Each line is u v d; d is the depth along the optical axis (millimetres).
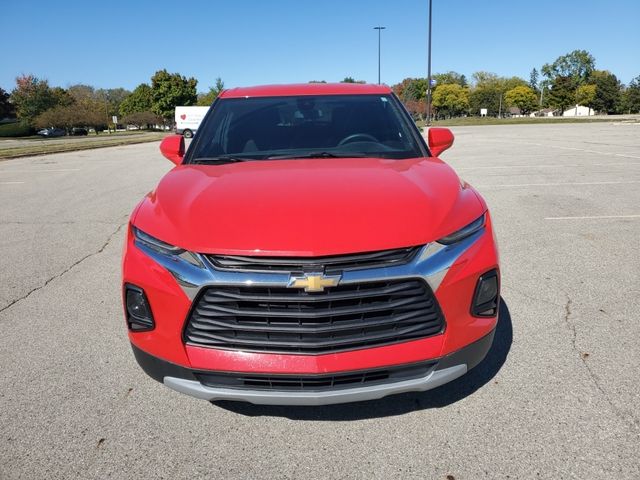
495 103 109688
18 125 69688
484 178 10641
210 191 2609
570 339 3432
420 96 101438
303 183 2635
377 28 48000
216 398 2266
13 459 2434
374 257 2180
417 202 2420
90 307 4254
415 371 2285
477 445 2439
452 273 2256
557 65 119562
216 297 2209
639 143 18562
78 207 8695
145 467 2369
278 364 2184
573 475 2221
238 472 2324
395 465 2332
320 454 2422
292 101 3828
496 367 3115
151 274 2320
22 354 3453
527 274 4703
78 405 2857
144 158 18875
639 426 2523
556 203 7836
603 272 4691
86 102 88312
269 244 2172
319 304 2152
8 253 5910
